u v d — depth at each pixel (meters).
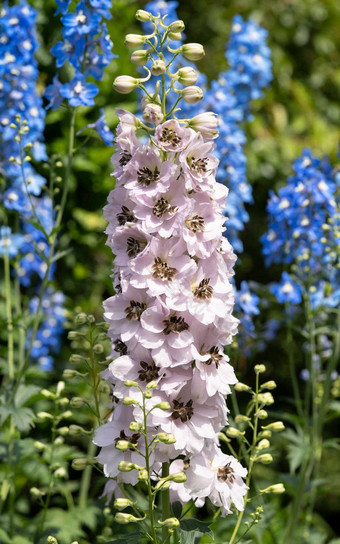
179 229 1.42
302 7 3.92
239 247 2.19
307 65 3.98
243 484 1.50
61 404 1.74
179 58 2.31
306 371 2.23
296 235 2.04
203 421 1.45
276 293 2.11
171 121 1.42
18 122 1.89
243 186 2.20
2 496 1.97
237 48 2.42
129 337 1.45
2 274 2.54
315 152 3.60
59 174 2.52
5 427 2.09
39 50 2.53
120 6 2.72
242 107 2.44
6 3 2.25
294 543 2.11
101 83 2.52
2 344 2.49
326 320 2.23
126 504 1.44
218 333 1.46
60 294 2.42
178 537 1.56
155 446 1.42
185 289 1.43
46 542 1.85
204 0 3.88
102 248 2.62
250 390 1.58
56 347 2.50
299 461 2.01
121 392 1.46
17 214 2.15
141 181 1.44
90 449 2.10
